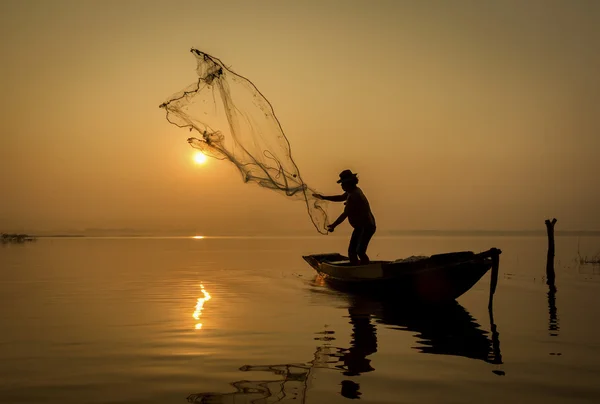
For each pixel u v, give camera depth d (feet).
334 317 33.53
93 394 17.87
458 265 36.50
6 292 46.65
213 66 37.35
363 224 44.19
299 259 99.09
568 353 23.70
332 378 19.72
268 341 26.20
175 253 126.11
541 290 48.26
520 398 17.39
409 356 23.11
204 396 17.66
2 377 19.85
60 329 29.30
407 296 39.45
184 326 30.27
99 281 56.65
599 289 49.08
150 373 20.39
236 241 265.54
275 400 17.21
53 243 215.92
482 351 24.06
